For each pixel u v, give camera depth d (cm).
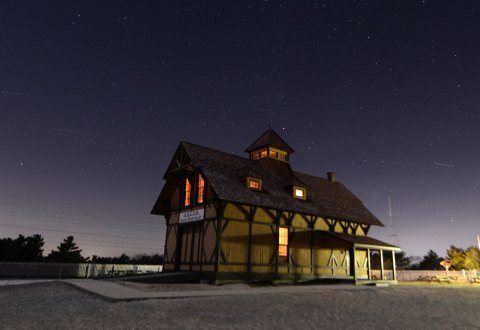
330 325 911
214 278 1709
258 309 1016
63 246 4294
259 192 2031
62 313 873
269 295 1254
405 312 1189
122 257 4894
